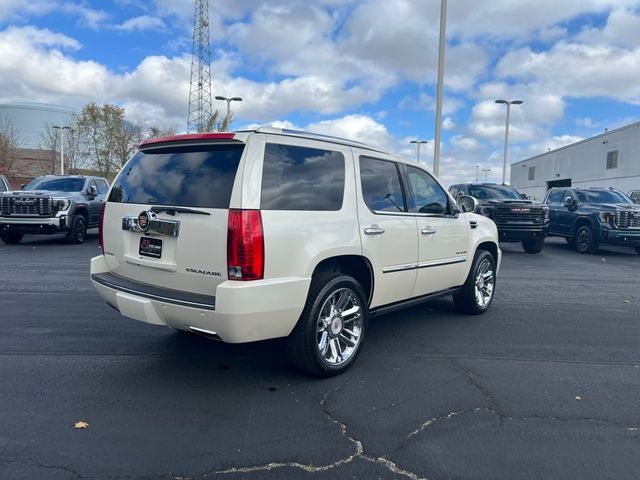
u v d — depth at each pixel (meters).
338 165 4.45
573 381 4.40
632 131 36.09
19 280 8.41
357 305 4.52
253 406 3.76
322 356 4.21
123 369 4.45
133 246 4.32
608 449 3.24
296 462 3.03
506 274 10.45
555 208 16.50
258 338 3.79
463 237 6.10
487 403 3.90
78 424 3.42
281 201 3.87
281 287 3.76
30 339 5.24
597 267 11.86
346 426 3.48
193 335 5.43
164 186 4.13
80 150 48.44
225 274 3.66
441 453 3.16
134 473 2.88
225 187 3.74
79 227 14.02
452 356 5.00
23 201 12.91
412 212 5.28
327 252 4.13
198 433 3.34
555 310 7.11
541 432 3.45
